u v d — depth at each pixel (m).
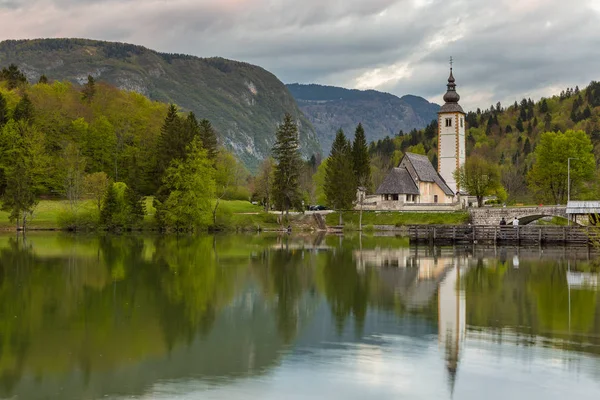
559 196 161.25
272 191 155.38
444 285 60.56
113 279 62.28
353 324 43.41
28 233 126.81
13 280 60.88
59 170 153.75
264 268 72.69
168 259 80.56
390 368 33.88
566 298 53.38
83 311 46.84
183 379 32.22
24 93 179.88
